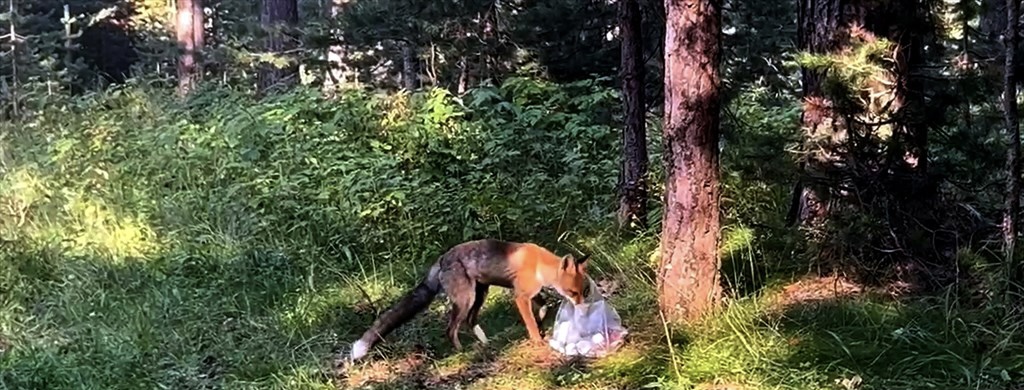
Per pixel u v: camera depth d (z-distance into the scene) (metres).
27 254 6.68
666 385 4.43
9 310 5.79
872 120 5.48
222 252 6.97
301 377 4.89
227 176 8.60
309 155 8.56
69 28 19.31
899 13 5.48
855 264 5.63
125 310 5.84
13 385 4.66
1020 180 5.05
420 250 7.16
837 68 5.21
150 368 5.02
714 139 4.94
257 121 9.62
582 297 5.08
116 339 5.31
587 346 5.03
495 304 6.08
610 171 8.35
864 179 5.51
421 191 7.61
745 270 5.91
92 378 4.82
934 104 5.33
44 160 9.14
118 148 9.34
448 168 8.38
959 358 4.44
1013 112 4.85
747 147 5.79
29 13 21.34
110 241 7.25
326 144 8.88
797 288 5.63
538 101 10.31
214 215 7.75
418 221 7.39
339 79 14.24
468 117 9.74
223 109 11.05
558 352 5.12
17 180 8.35
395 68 14.62
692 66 4.82
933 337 4.69
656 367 4.67
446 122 9.13
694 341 4.84
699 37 4.79
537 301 5.75
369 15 12.88
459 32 12.24
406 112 9.30
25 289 6.17
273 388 4.77
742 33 10.11
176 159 8.89
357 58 14.02
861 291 5.43
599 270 6.42
